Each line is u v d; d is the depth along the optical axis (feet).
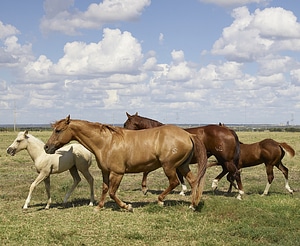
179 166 32.12
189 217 28.99
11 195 38.75
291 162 71.82
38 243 23.12
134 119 40.73
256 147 39.09
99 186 44.70
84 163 33.42
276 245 22.44
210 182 49.44
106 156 30.81
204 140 36.11
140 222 27.68
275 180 50.70
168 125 32.01
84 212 30.83
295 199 34.55
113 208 32.40
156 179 52.44
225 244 23.07
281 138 148.87
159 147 30.73
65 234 24.72
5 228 26.07
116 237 24.35
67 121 30.99
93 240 23.72
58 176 54.08
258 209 30.86
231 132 35.99
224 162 35.88
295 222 27.48
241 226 26.25
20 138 31.91
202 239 23.90
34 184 31.89
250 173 58.80
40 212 31.04
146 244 23.17
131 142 30.91
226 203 32.01
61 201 35.81
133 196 38.45
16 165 67.21
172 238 24.20
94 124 31.09
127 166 31.07
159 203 32.48
